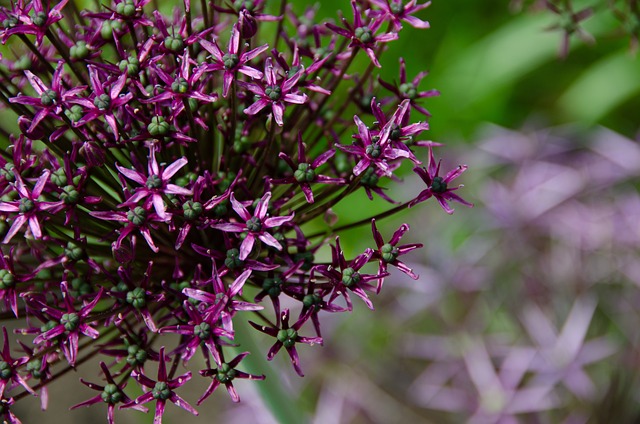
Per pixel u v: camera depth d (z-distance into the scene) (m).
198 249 0.57
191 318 0.57
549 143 0.91
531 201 0.85
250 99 0.60
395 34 0.60
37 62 0.62
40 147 0.65
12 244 0.61
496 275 0.85
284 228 0.61
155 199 0.57
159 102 0.58
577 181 0.86
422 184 0.97
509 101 1.16
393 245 0.58
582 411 0.79
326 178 0.58
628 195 0.85
